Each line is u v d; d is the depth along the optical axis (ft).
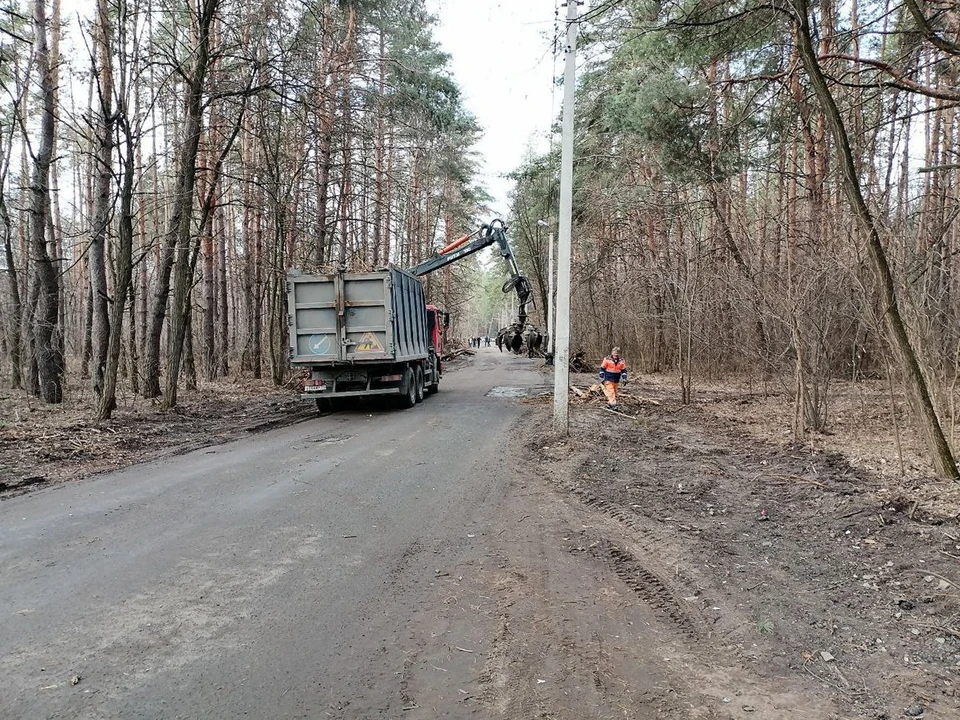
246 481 25.55
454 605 13.94
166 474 27.07
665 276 57.77
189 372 61.16
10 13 39.19
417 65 69.77
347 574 15.67
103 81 47.37
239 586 14.93
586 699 10.36
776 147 46.52
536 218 116.16
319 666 11.37
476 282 208.64
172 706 10.11
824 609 13.58
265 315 95.66
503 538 18.42
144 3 39.09
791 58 32.60
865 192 30.53
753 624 12.98
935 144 49.83
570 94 32.60
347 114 58.54
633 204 65.21
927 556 15.90
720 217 49.67
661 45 34.99
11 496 23.43
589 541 18.10
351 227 87.25
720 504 21.58
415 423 42.19
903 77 23.38
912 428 31.32
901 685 10.70
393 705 10.16
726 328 53.06
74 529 19.29
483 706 10.15
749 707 10.14
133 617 13.32
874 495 21.02
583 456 29.32
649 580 15.29
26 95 49.73
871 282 24.43
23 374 55.42
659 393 56.80
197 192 54.75
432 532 18.98
